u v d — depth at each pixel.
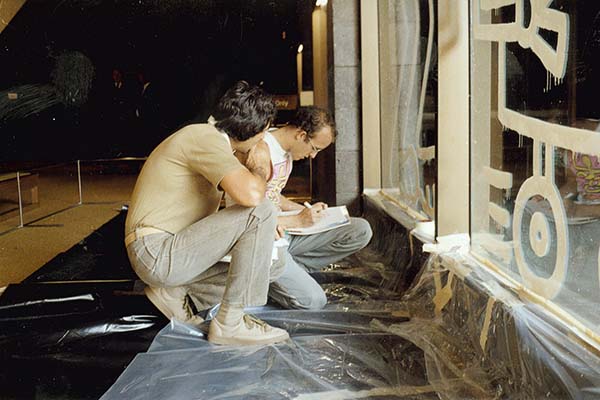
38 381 2.13
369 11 4.09
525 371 1.77
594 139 1.62
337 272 3.41
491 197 2.32
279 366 2.16
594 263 1.66
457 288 2.34
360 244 2.98
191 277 2.33
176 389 2.01
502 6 2.17
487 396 1.88
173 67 6.36
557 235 1.84
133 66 6.52
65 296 3.01
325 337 2.41
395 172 3.82
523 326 1.77
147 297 2.81
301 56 5.79
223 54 6.19
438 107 2.65
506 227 2.20
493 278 2.21
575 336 1.66
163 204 2.32
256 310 2.75
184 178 2.31
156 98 6.59
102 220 5.41
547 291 1.91
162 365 2.20
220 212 2.30
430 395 1.91
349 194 4.34
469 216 2.51
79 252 4.23
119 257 4.03
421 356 2.19
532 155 1.99
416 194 3.36
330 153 4.48
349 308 2.77
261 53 6.08
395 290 3.03
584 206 1.69
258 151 2.45
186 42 6.24
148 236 2.29
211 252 2.28
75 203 6.28
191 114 6.55
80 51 6.43
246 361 2.21
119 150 7.00
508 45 2.13
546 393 1.66
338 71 4.23
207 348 2.34
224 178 2.21
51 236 4.81
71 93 6.64
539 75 1.92
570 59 1.73
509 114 2.14
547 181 1.89
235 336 2.36
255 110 2.35
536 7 1.92
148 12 6.16
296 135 2.74
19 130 6.68
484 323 2.07
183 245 2.27
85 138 6.91
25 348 2.41
